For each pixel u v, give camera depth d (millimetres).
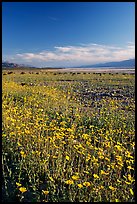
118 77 35469
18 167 5746
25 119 9234
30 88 18531
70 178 5172
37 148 6613
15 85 20031
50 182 5051
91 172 5602
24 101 13047
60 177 5316
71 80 30625
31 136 7348
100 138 8258
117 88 22094
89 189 5012
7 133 7523
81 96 17688
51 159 6156
